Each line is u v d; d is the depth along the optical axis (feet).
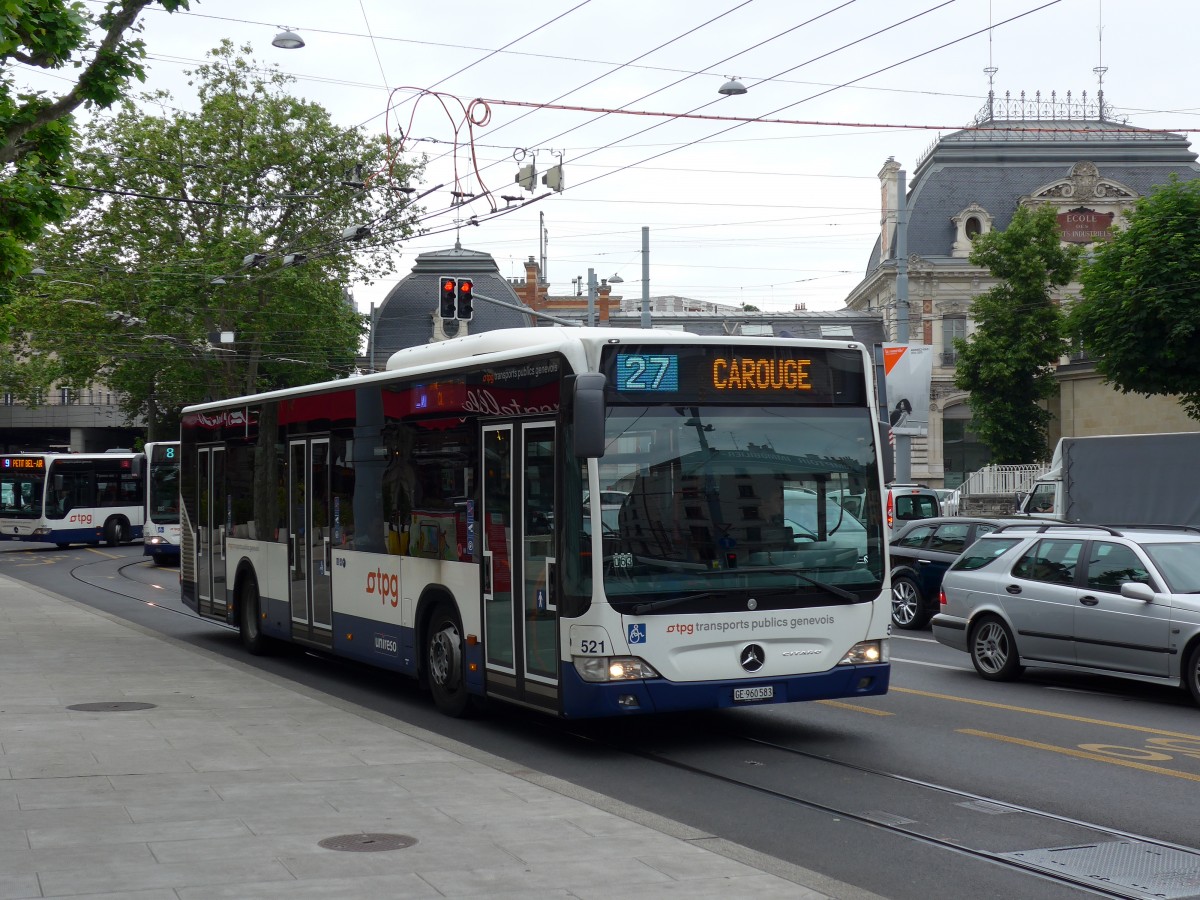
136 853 22.35
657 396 33.58
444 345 44.04
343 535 47.09
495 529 36.76
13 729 35.47
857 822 26.86
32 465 158.81
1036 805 28.27
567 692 32.96
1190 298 111.86
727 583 33.53
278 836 23.66
